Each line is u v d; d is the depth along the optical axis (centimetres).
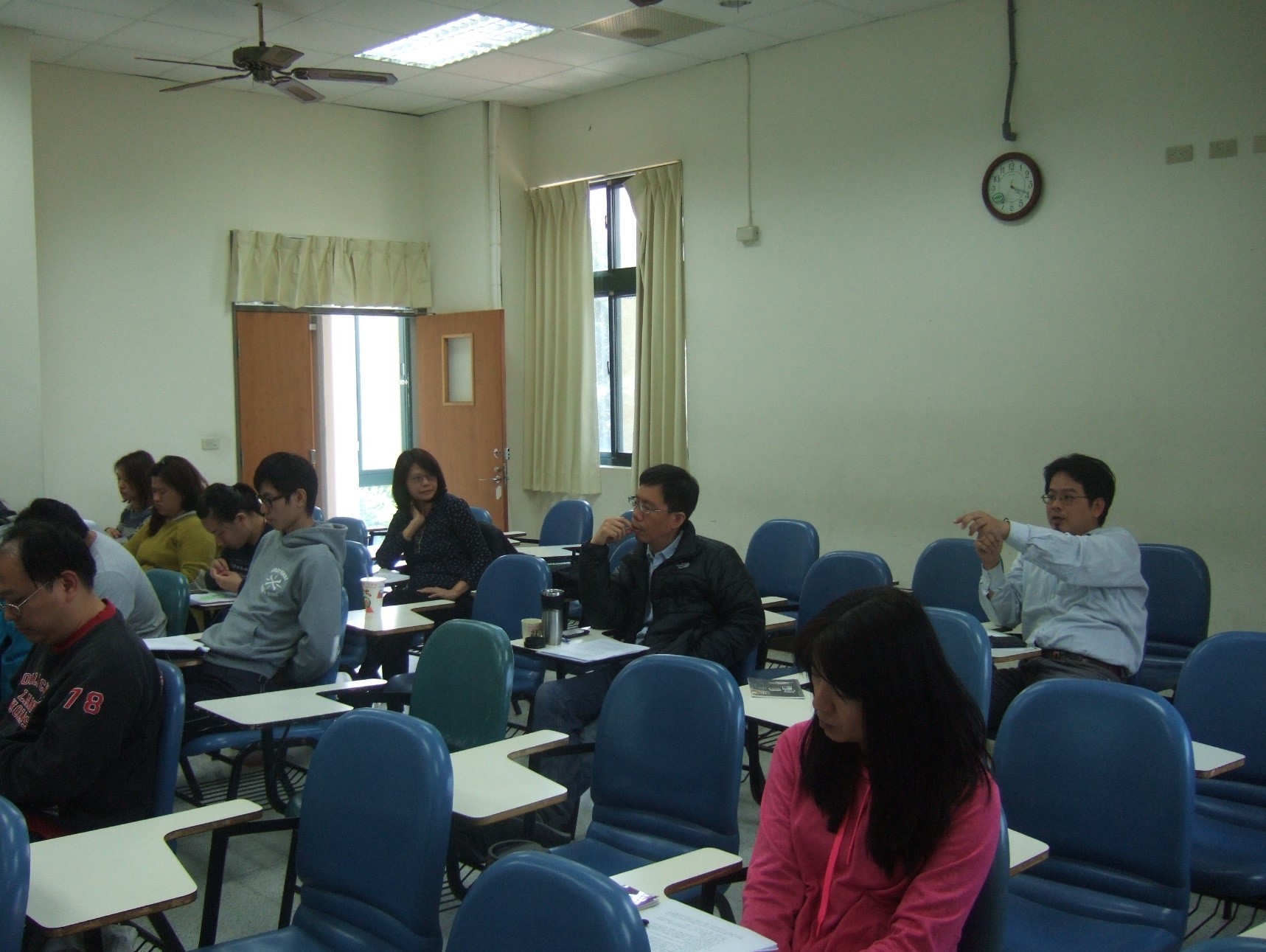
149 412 727
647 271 739
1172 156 502
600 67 709
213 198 750
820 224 645
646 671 252
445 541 509
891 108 607
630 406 792
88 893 188
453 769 229
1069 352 542
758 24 616
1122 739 217
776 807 180
